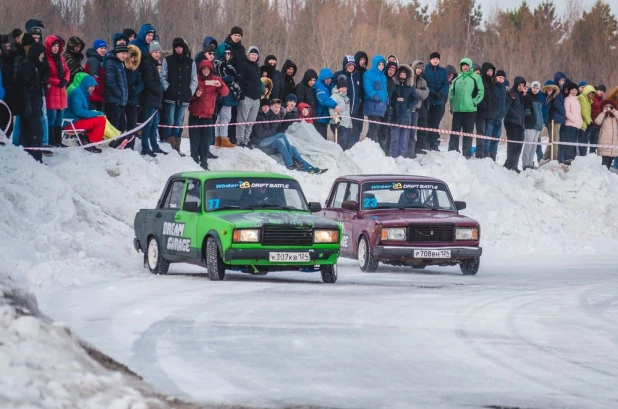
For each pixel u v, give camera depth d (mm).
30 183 39562
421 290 31531
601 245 56219
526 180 65750
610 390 17203
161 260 36031
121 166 46188
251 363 18938
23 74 40438
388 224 38375
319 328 23141
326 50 162875
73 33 158250
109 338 21062
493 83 63125
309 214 34688
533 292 31578
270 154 55562
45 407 13906
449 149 64125
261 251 32156
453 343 21594
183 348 20234
